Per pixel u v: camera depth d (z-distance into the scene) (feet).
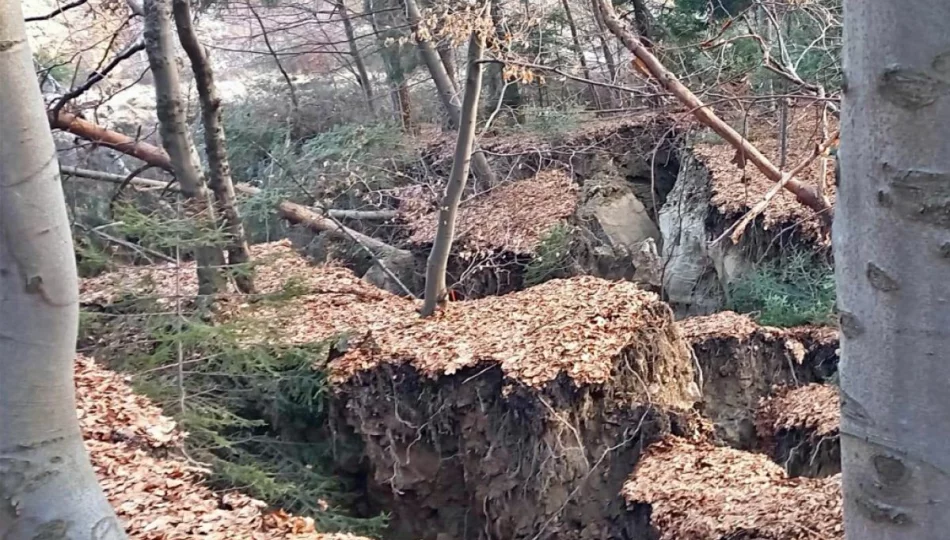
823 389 30.35
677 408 25.95
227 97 63.72
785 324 34.14
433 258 29.17
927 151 3.80
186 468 17.52
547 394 23.34
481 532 25.26
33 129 7.00
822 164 21.13
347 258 46.50
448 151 52.49
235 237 29.89
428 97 63.00
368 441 25.62
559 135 50.75
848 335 4.32
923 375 4.02
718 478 22.27
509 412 23.98
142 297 25.27
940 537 4.10
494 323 27.58
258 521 15.60
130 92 58.85
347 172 48.83
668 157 50.93
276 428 26.71
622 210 46.73
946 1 3.65
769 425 30.37
